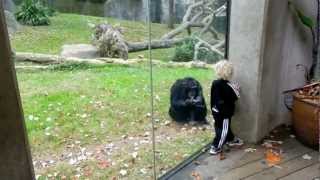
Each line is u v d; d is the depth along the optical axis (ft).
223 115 9.68
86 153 8.18
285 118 11.64
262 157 9.78
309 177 8.84
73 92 8.71
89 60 9.18
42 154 7.68
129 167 8.34
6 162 4.15
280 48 10.70
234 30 10.02
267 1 9.23
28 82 7.98
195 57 10.54
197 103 9.98
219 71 9.63
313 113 9.75
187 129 9.95
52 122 8.07
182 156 9.48
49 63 8.35
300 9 10.62
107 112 9.00
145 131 9.24
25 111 7.78
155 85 9.97
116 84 9.50
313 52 10.74
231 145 10.40
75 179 7.63
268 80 10.39
